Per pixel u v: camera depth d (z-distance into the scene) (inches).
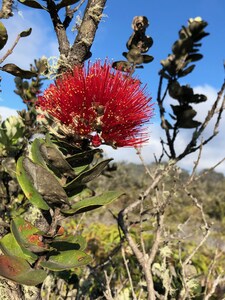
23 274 5.6
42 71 7.7
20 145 12.1
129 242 8.9
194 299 10.5
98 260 20.9
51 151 5.8
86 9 7.6
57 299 11.7
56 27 7.7
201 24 7.3
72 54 7.6
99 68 6.3
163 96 7.7
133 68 8.3
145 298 11.7
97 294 12.6
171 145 7.9
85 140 6.4
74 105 6.2
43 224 6.8
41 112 6.7
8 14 6.8
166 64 7.4
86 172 5.7
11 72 7.2
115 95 6.2
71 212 5.8
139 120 6.4
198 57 7.4
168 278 10.3
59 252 6.3
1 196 11.8
